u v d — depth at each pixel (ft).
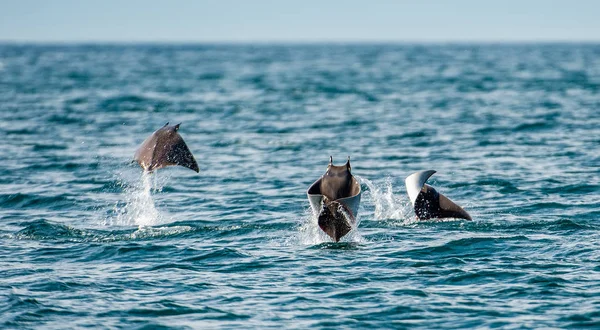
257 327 130.72
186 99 617.21
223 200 240.32
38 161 314.96
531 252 172.76
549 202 228.84
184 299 144.36
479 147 344.69
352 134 398.42
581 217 209.56
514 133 389.60
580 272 157.07
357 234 189.37
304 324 131.85
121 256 174.50
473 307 138.82
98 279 156.46
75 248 181.57
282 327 130.62
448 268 161.79
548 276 154.40
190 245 183.62
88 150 344.69
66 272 161.38
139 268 164.76
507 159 309.83
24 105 552.41
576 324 130.31
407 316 135.03
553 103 550.36
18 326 130.82
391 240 185.98
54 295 146.20
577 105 532.32
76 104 564.71
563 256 169.07
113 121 459.73
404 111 513.86
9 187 261.65
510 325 130.41
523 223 201.57
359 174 282.97
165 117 485.15
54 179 278.46
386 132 403.75
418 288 149.28
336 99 618.44
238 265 166.40
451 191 248.73
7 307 139.03
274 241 187.42
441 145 353.31
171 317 135.54
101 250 179.42
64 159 320.09
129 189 260.01
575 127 406.62
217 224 207.62
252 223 207.41
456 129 409.90
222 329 129.90
